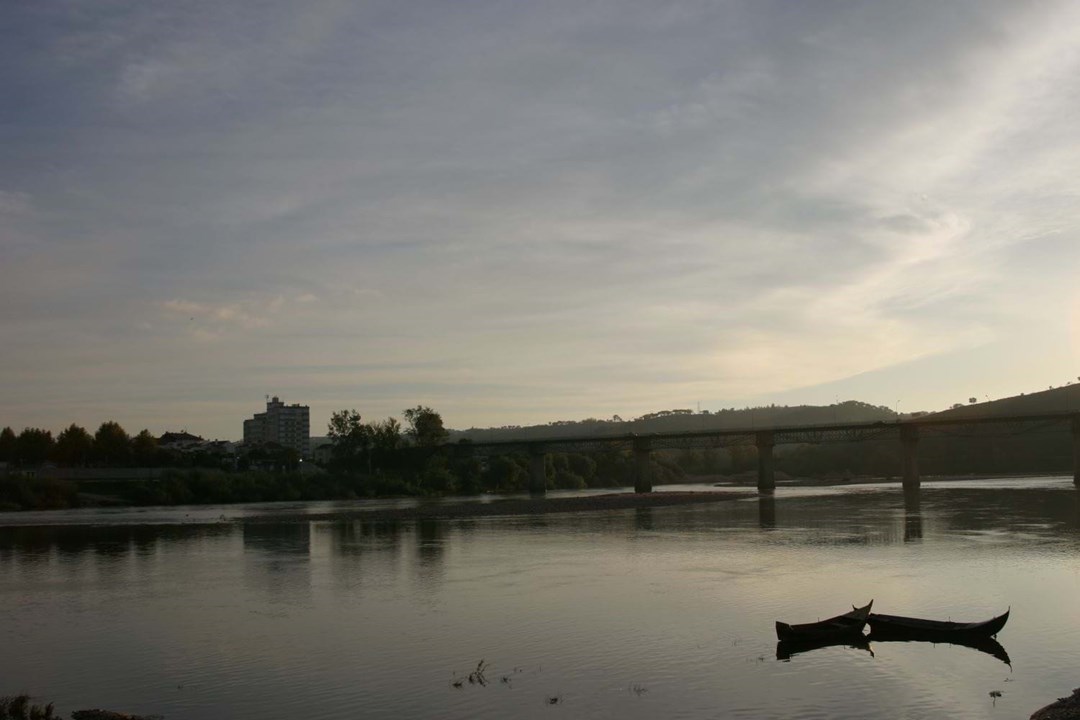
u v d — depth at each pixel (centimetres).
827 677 3256
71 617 4731
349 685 3275
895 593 4903
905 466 19850
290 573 6291
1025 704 2922
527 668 3459
